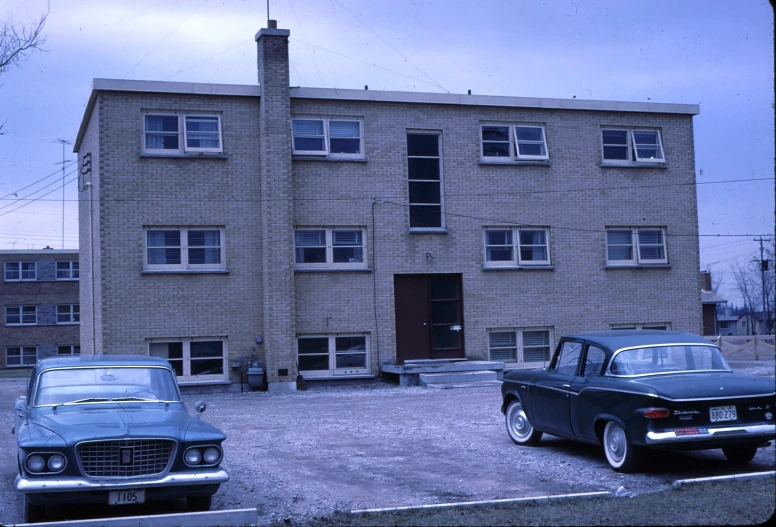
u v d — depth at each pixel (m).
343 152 24.44
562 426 10.94
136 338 22.42
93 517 8.57
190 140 23.22
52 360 9.98
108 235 22.42
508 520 7.45
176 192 22.97
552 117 26.09
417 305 24.83
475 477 9.88
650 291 26.58
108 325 22.22
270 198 23.16
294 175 23.95
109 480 7.86
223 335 23.02
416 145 25.11
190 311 22.84
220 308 23.05
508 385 12.36
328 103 24.25
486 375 23.44
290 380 22.94
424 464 10.86
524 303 25.45
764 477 8.88
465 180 25.27
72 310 53.75
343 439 13.36
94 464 7.92
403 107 24.86
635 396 9.39
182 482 8.02
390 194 24.61
